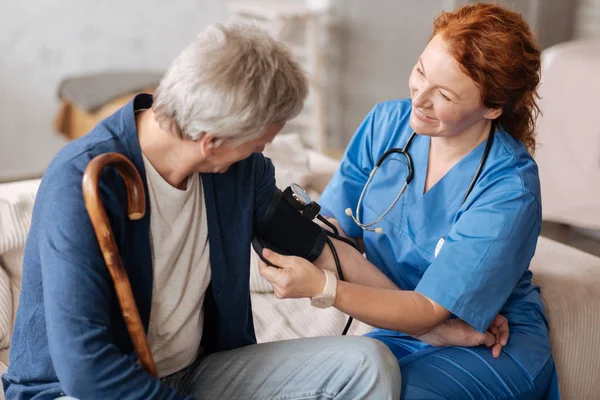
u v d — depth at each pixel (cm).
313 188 223
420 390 143
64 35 397
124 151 120
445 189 157
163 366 136
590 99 304
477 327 147
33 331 121
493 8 145
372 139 173
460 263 145
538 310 167
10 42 389
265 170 142
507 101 145
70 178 114
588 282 180
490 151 154
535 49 146
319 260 150
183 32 418
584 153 304
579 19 416
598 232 329
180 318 132
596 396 183
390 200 166
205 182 131
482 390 148
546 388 159
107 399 111
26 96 400
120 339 125
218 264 135
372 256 169
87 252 112
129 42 411
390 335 170
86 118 365
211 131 114
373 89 405
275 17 379
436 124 148
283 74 115
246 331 147
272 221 143
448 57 139
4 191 189
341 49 406
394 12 385
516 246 147
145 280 125
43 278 112
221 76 111
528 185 150
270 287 192
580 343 178
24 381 125
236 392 138
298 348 138
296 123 421
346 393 133
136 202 118
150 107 129
